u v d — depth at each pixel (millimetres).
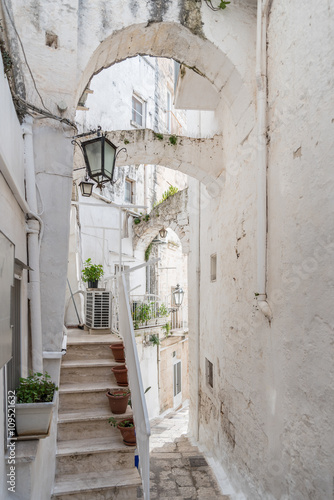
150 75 14273
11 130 2873
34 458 2504
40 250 3760
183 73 5652
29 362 3594
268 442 3811
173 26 4383
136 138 5742
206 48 4504
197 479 5098
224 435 5441
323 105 2885
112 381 5176
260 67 4070
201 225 7652
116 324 7059
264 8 4098
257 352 4160
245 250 4664
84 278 8242
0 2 3797
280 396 3537
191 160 5848
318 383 2869
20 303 3201
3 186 2451
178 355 14969
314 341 2941
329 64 2822
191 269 8641
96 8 4219
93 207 11453
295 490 3205
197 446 6824
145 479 3201
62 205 3840
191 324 8391
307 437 3020
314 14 3053
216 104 6332
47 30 3949
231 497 4574
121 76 12438
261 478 3973
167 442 7887
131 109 13008
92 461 4121
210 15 4449
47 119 3854
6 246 2324
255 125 4375
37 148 3816
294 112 3379
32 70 3863
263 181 3990
